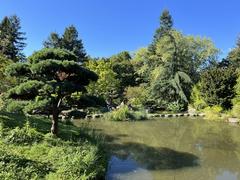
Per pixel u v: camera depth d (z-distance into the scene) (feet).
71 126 50.88
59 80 38.40
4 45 136.15
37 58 38.04
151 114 101.19
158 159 42.78
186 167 39.37
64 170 27.53
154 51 149.89
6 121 39.73
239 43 178.81
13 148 31.65
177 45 127.13
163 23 154.51
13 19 164.45
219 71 100.32
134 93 122.11
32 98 39.24
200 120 89.56
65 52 39.17
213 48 138.82
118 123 78.84
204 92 103.96
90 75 38.47
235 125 79.20
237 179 35.40
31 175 25.68
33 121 46.32
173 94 116.37
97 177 30.32
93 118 86.74
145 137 59.47
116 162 40.06
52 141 36.11
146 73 142.51
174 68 122.83
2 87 53.06
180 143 54.80
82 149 35.40
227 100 97.71
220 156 45.80
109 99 116.16
